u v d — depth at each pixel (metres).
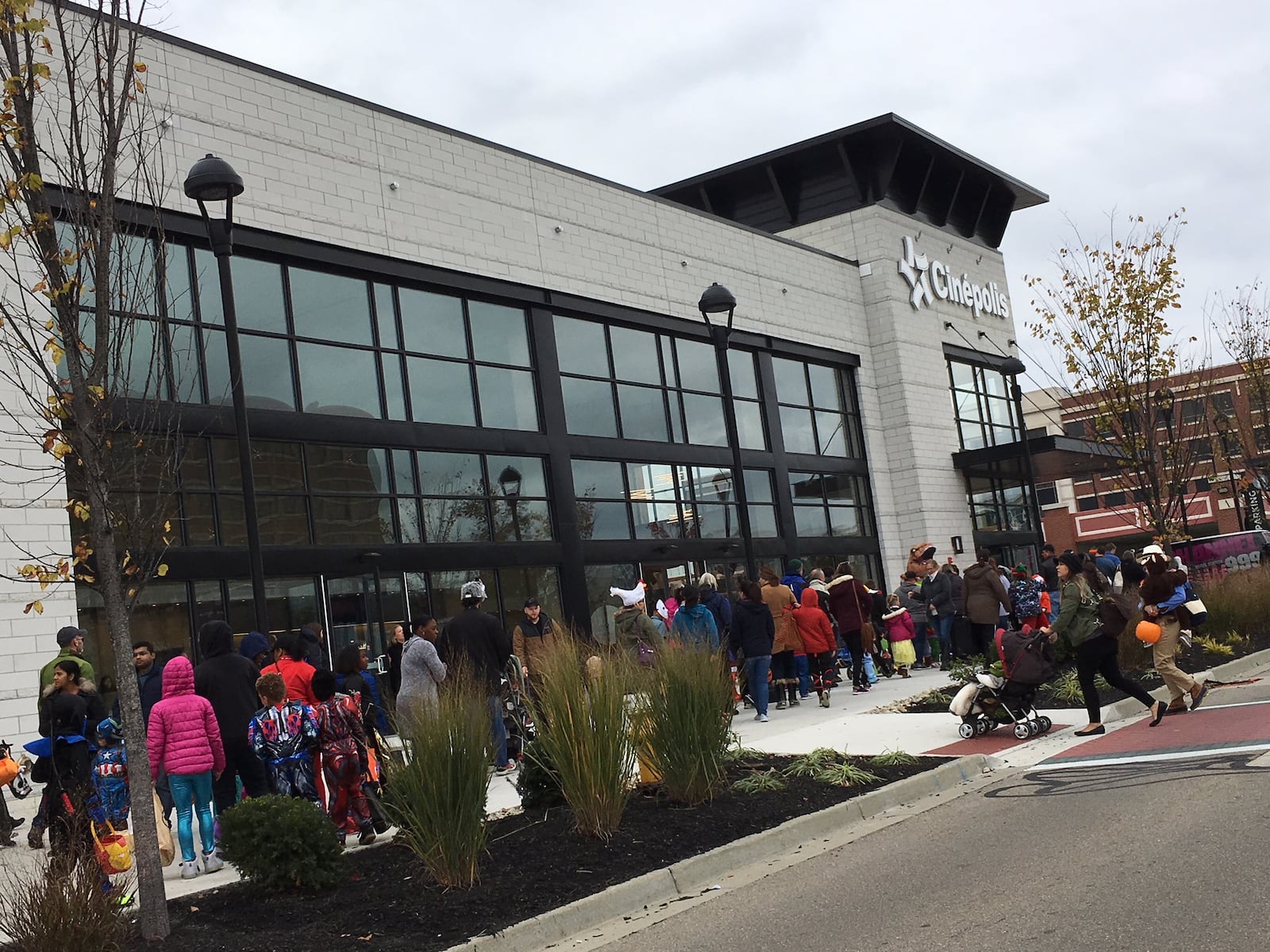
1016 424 38.34
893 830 8.61
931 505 32.38
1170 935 5.21
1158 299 25.97
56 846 7.43
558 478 22.47
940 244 35.78
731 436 19.94
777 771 10.58
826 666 16.52
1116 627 11.98
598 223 24.80
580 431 23.52
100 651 14.95
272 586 17.22
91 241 7.09
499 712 12.20
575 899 7.14
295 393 18.25
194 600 16.11
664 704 9.38
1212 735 10.74
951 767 10.44
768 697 16.88
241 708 9.71
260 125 18.55
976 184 37.44
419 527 19.77
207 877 8.72
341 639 17.97
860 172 33.53
